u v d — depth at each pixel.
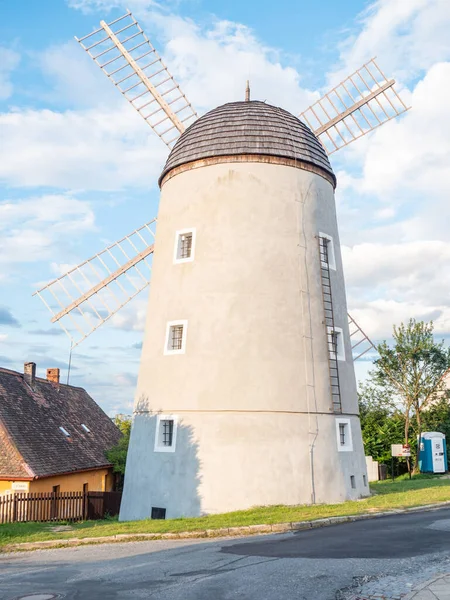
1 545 15.54
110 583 10.32
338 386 23.03
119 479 37.97
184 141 25.34
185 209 24.17
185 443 21.39
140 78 29.44
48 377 41.16
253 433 21.05
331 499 21.23
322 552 11.88
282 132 24.50
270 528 15.54
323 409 22.22
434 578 9.53
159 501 21.34
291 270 23.08
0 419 28.38
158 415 22.33
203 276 22.97
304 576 10.05
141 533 15.56
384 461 38.88
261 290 22.50
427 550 11.61
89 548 14.60
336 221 25.91
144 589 9.75
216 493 20.52
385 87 28.94
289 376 21.88
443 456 37.66
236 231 23.09
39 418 32.56
